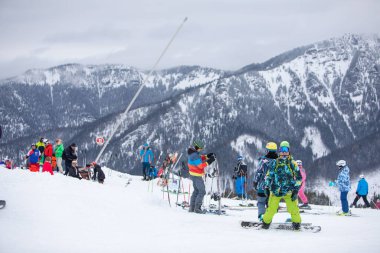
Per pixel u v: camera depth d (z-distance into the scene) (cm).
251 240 830
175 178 2530
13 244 734
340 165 1616
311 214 1577
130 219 1028
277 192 975
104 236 852
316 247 745
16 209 974
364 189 2244
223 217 1205
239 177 2169
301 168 1842
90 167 2327
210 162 1318
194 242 802
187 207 1459
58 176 1320
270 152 1106
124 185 2319
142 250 729
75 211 1014
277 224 1002
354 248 730
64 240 794
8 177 1222
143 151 2848
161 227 973
